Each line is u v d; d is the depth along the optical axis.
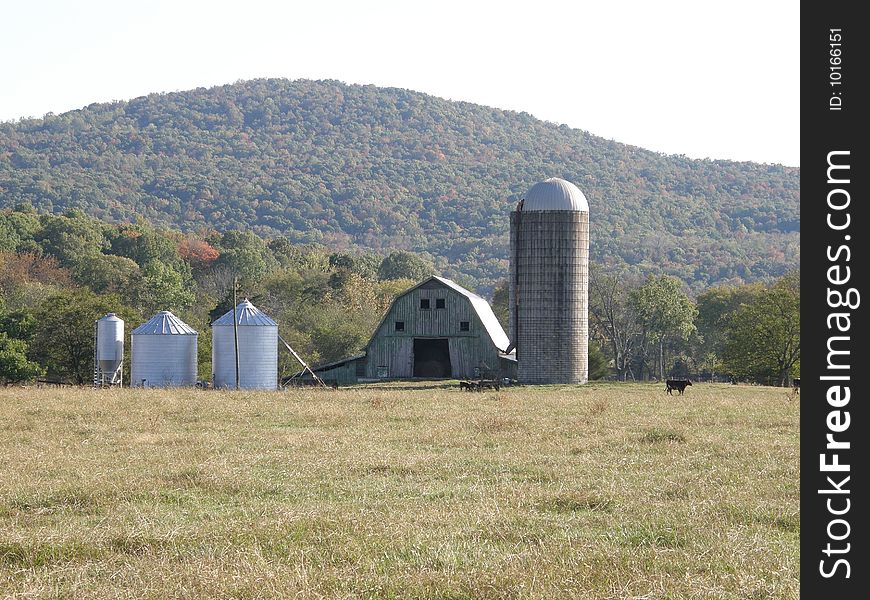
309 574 15.88
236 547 17.66
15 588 15.58
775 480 24.48
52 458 28.38
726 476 25.14
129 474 25.19
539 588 15.11
